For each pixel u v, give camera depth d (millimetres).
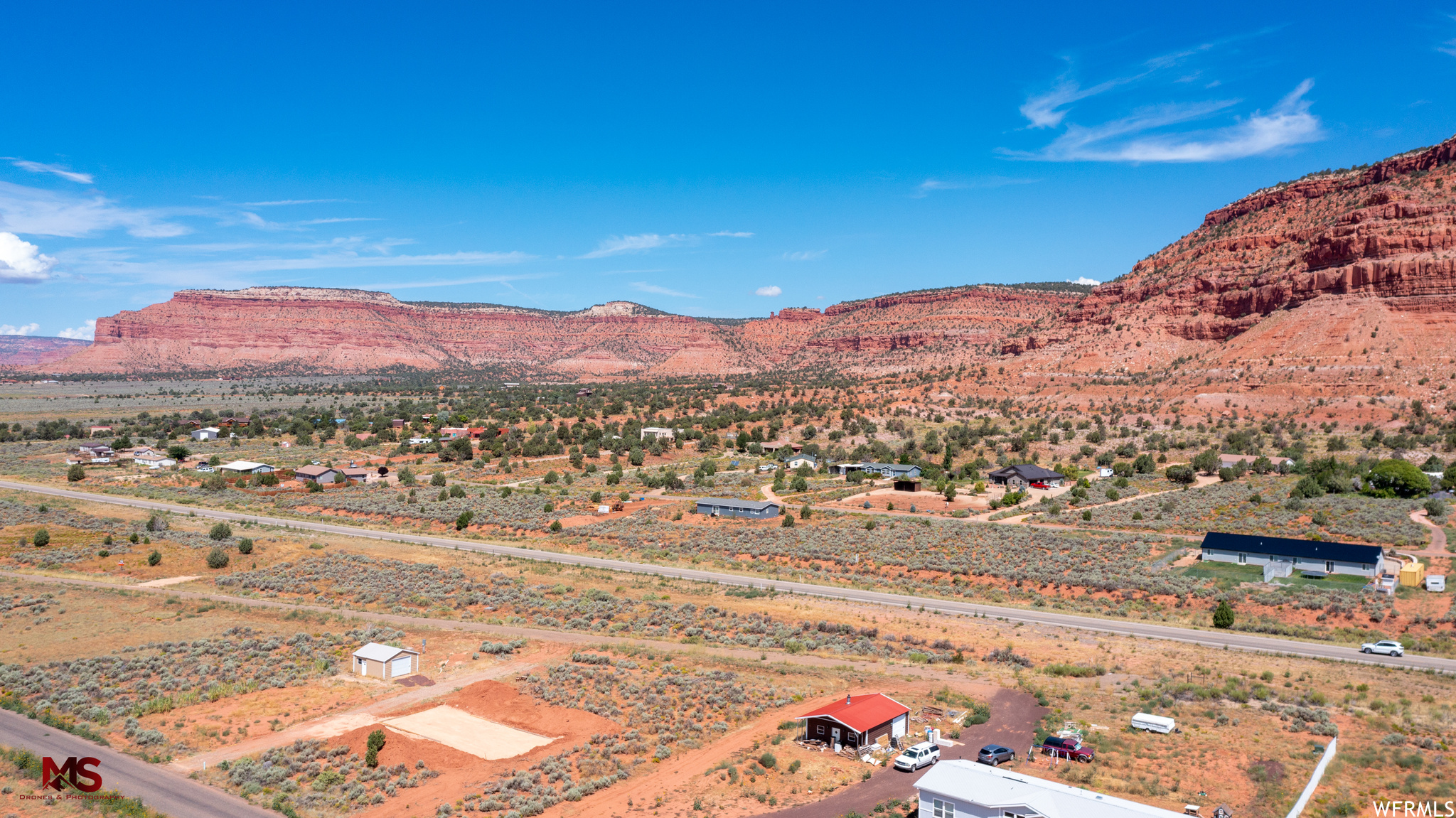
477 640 69500
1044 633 69688
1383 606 72000
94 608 77188
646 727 51312
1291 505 111938
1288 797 39812
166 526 113875
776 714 53094
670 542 107062
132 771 44375
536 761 46469
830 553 98062
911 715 51812
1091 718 50781
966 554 95938
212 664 62312
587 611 76812
